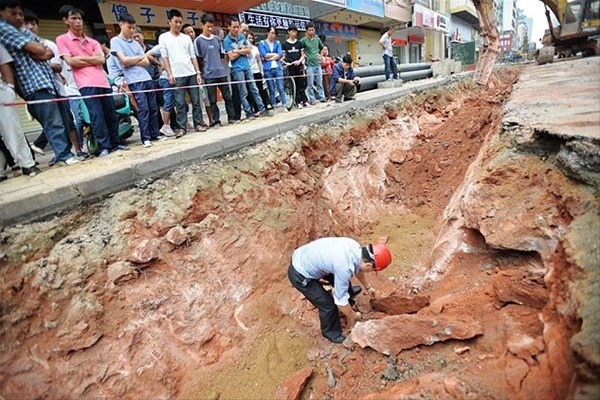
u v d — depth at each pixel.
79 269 2.80
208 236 3.62
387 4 18.42
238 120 6.19
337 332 3.45
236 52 5.73
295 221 4.53
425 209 6.08
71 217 2.99
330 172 5.81
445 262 3.74
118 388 2.66
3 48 3.41
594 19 10.58
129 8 8.28
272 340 3.42
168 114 5.19
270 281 3.88
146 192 3.46
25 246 2.67
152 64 5.48
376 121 7.31
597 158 2.31
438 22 25.50
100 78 4.15
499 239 2.79
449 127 7.92
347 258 3.01
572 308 1.86
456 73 15.09
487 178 3.26
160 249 3.24
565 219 2.46
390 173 6.94
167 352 2.96
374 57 21.00
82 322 2.67
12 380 2.31
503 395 1.97
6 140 3.39
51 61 4.11
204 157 4.09
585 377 1.51
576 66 7.98
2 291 2.46
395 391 2.34
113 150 4.45
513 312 2.48
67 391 2.47
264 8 12.23
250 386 2.97
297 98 7.47
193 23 9.60
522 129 3.21
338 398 2.74
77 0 7.84
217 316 3.35
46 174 3.53
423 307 3.30
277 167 4.77
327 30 16.22
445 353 2.58
